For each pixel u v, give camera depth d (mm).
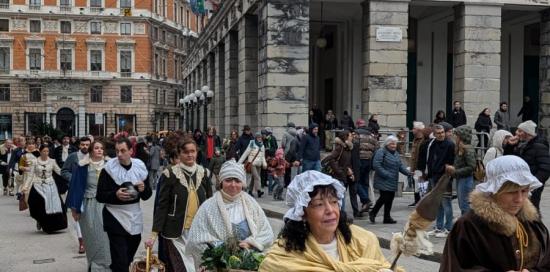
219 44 35250
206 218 5895
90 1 79375
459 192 10945
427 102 28172
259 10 24016
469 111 23422
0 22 77188
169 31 88750
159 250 7422
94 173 8328
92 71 79688
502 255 3709
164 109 87188
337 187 3678
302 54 22594
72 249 11469
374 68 22766
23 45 77562
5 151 23172
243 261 5098
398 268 3967
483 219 3734
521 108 28250
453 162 11188
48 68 78438
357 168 13734
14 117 76875
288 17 22469
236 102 31047
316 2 24469
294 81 22547
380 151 12977
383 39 22750
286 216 3670
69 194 8312
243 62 27031
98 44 79750
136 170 7637
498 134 10586
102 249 8180
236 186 5961
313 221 3637
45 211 13094
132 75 80500
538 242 3824
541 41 25016
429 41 28172
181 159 7211
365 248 3736
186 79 67875
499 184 3705
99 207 8258
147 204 18672
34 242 12266
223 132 35062
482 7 23484
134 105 80812
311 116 26562
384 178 12867
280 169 17734
